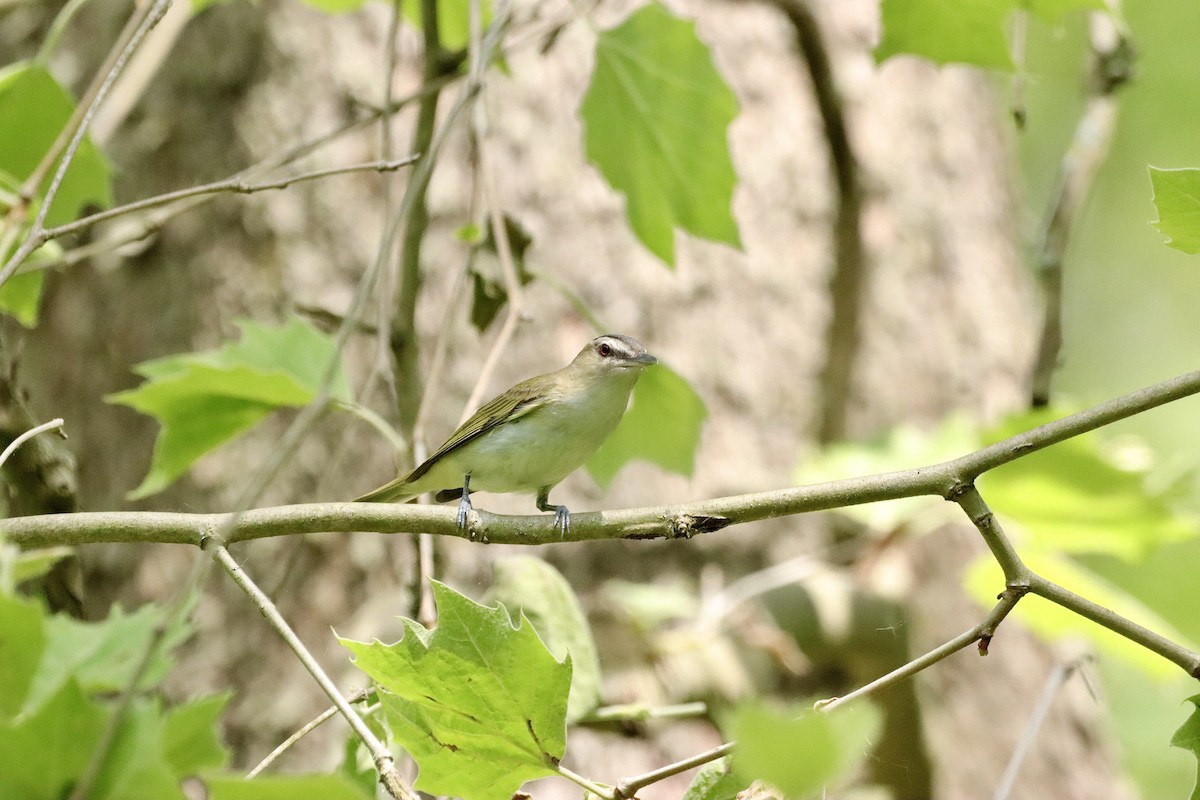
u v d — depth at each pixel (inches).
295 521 246.8
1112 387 1109.7
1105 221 1059.9
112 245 336.2
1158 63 951.6
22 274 314.2
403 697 180.2
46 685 183.0
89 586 461.7
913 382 579.8
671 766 175.9
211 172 486.9
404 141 489.1
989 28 331.6
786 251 550.9
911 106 629.0
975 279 628.4
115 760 139.2
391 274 473.7
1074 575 408.5
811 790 119.2
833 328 533.3
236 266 478.6
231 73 492.1
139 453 475.5
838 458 464.4
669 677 406.3
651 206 368.8
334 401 310.7
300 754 426.9
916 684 430.9
